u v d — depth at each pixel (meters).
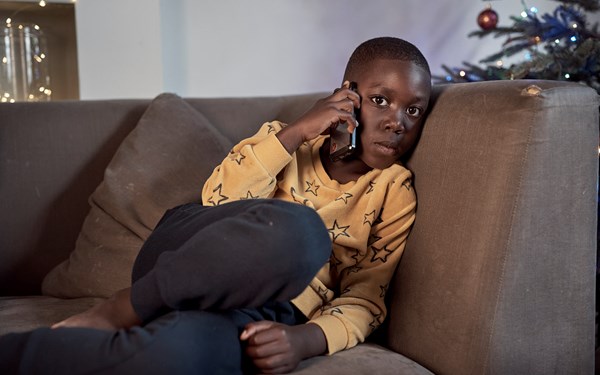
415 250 1.13
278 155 1.14
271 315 1.02
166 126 1.47
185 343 0.81
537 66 1.81
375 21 3.14
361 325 1.09
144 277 0.89
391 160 1.17
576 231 0.99
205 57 2.94
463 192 1.03
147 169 1.42
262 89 3.04
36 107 1.55
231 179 1.15
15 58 2.66
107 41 2.65
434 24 3.22
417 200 1.17
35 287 1.51
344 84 1.18
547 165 0.95
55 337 0.81
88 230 1.42
